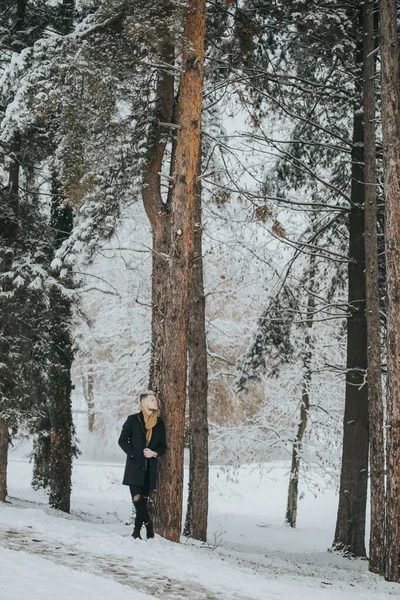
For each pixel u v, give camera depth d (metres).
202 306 15.38
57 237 18.44
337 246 18.23
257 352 18.44
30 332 16.61
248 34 13.42
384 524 11.95
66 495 19.00
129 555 7.64
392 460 11.01
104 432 35.41
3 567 5.95
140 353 26.86
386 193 11.49
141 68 11.55
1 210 16.31
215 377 27.17
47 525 8.67
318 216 19.06
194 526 14.90
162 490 10.21
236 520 25.88
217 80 15.30
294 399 25.20
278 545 20.16
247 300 24.73
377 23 14.84
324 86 15.02
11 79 11.63
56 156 11.48
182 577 7.05
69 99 10.73
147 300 26.08
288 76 14.55
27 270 16.45
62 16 16.62
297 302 18.03
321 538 22.75
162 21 10.17
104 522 18.73
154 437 9.22
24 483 29.27
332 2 13.91
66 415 19.05
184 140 10.76
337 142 16.94
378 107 15.59
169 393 10.29
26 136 15.96
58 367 18.30
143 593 6.04
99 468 33.12
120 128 11.59
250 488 31.77
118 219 14.80
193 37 10.84
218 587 6.88
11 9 17.03
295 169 17.16
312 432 25.64
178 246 10.57
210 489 31.64
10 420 16.20
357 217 15.95
